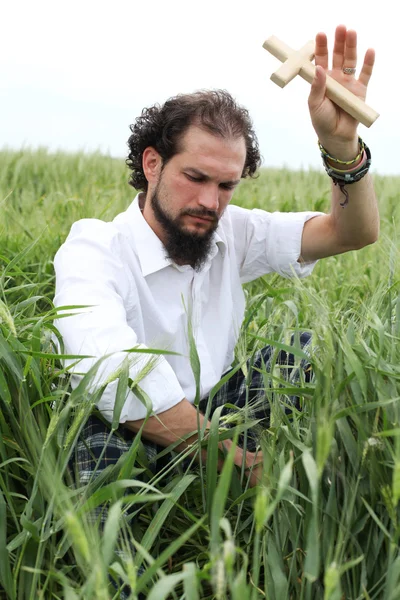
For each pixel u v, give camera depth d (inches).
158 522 65.0
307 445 65.7
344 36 79.5
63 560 68.1
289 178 354.6
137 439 68.7
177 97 84.3
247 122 85.6
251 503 73.5
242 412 75.5
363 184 88.0
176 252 85.0
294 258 96.7
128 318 85.2
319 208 251.8
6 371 74.7
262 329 97.7
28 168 328.2
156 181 85.2
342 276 171.5
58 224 192.5
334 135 82.5
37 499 68.7
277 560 62.4
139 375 68.6
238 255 98.0
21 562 65.4
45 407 75.7
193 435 75.9
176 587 71.5
